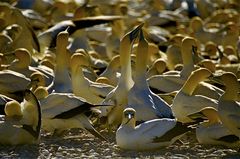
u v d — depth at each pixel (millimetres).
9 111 20016
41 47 28391
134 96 20656
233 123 19625
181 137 20688
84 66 22453
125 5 37594
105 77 23391
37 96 20859
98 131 21344
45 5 35844
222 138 20062
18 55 23250
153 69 23859
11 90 21734
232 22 33594
